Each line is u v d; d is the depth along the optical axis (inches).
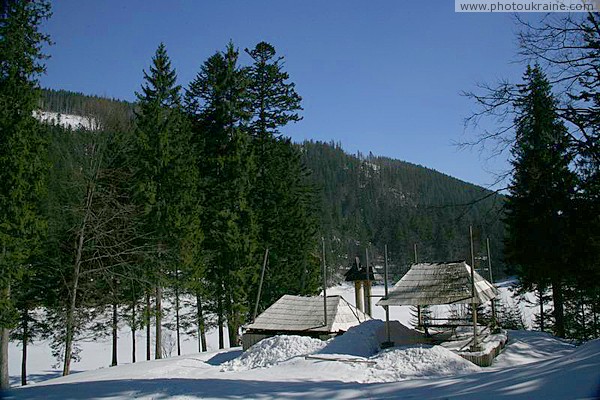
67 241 1057.5
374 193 7416.3
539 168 357.4
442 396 376.5
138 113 1251.8
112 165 1051.9
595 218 383.9
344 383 532.4
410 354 706.8
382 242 4192.9
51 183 1029.8
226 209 1315.2
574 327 1248.8
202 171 1376.7
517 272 1180.5
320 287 1683.1
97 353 1549.0
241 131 1387.8
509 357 792.3
